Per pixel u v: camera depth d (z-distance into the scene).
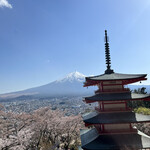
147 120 11.33
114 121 11.41
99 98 12.23
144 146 10.70
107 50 15.59
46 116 29.58
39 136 27.88
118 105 12.70
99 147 10.80
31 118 26.41
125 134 11.91
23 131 22.47
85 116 15.67
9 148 19.72
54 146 25.44
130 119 11.59
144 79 12.32
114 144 11.04
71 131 31.52
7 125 23.12
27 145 22.31
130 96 12.27
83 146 11.09
